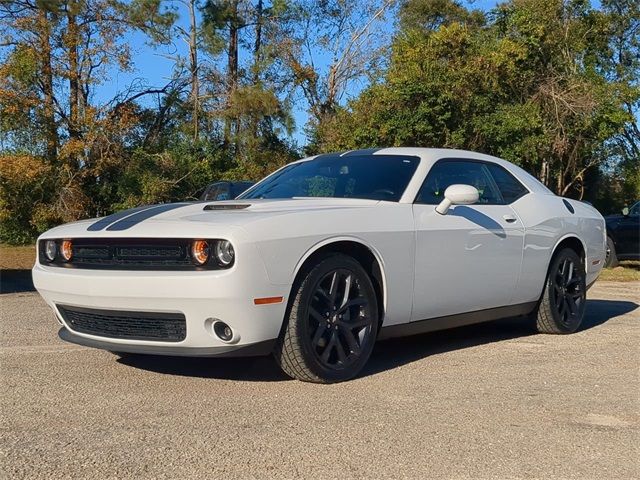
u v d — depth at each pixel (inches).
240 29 1304.1
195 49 1171.9
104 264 171.2
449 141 857.5
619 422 153.7
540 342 239.1
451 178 217.8
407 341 240.1
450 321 211.0
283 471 123.2
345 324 179.0
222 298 155.6
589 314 311.1
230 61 1274.6
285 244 163.9
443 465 127.4
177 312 160.9
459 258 206.2
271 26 1311.5
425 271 196.9
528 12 944.3
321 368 173.9
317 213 175.0
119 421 148.8
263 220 163.5
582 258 262.7
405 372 193.6
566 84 963.3
